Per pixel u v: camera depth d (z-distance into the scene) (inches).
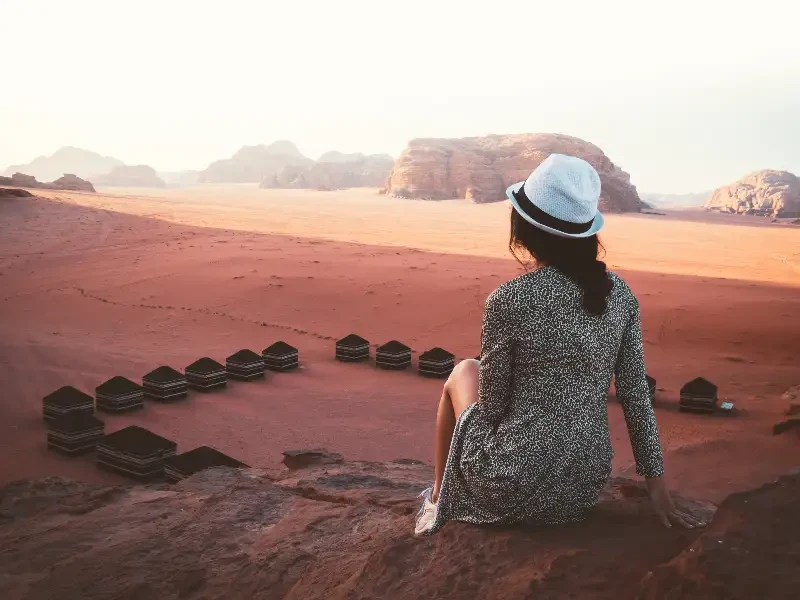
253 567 139.6
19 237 2085.4
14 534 185.2
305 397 785.6
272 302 1311.5
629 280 1611.7
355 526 160.9
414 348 1067.3
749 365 955.3
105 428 667.4
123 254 1836.9
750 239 3641.7
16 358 916.0
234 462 518.6
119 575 145.0
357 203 6038.4
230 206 4726.9
